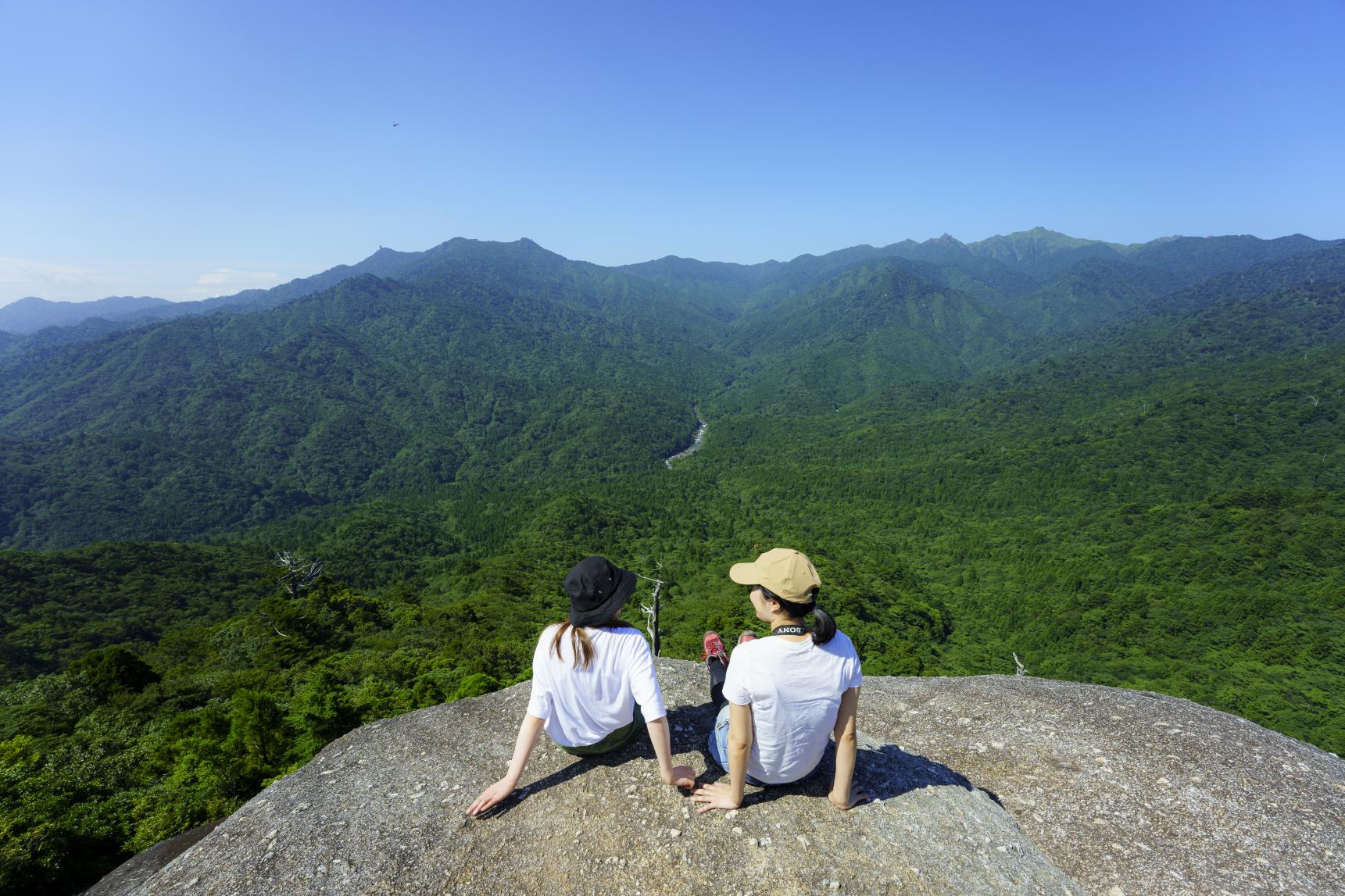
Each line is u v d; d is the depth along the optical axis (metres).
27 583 82.69
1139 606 84.25
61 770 18.06
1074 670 71.88
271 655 41.69
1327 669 66.50
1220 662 70.12
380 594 93.06
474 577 87.50
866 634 67.25
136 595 85.12
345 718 18.97
